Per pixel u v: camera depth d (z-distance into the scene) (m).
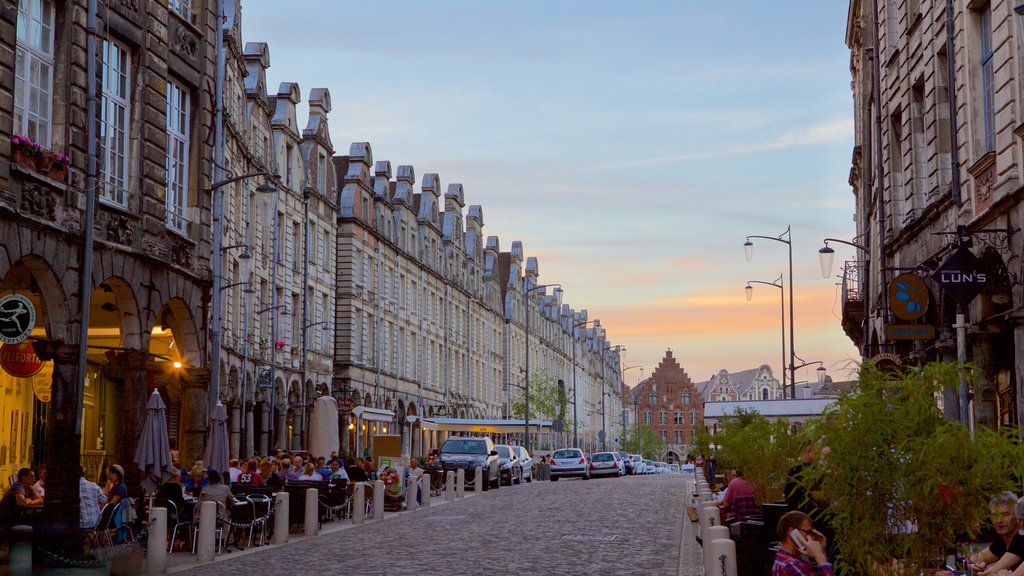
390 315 70.06
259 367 49.00
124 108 24.70
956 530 9.99
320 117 59.59
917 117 29.28
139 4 24.97
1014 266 20.50
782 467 23.34
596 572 17.52
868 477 9.99
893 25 32.81
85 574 17.33
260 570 18.09
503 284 108.56
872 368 10.45
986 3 23.20
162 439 23.06
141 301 24.69
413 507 33.59
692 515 27.75
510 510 32.66
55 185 21.14
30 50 21.05
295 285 55.06
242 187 46.78
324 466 32.50
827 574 9.98
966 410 19.75
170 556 20.42
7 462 27.81
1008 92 20.73
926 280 26.42
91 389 33.31
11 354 21.72
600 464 67.88
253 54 50.06
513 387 105.62
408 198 74.94
